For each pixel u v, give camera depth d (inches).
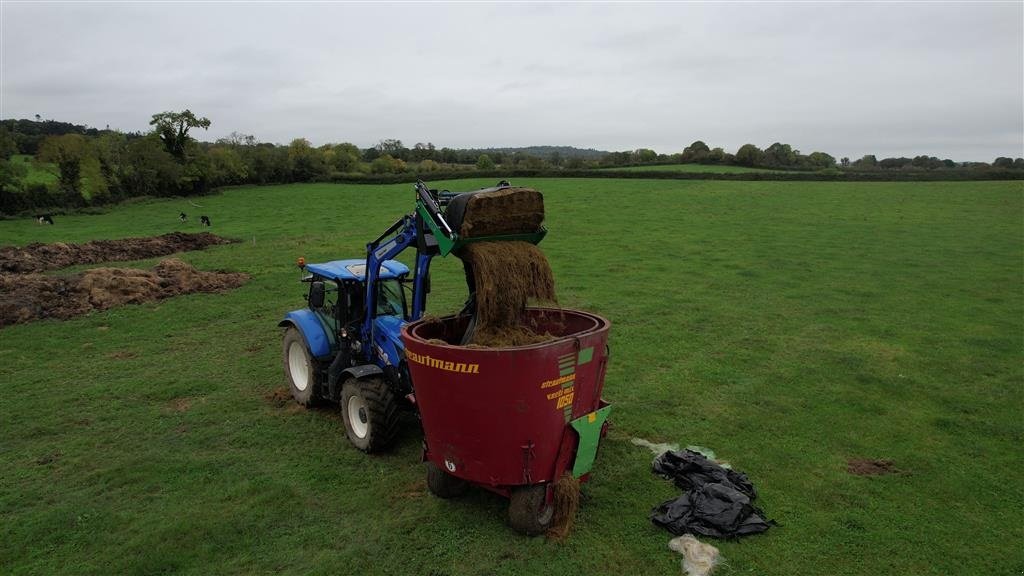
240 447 301.1
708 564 205.0
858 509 245.4
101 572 206.4
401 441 303.0
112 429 324.5
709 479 254.8
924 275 743.1
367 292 306.0
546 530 224.1
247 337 505.4
